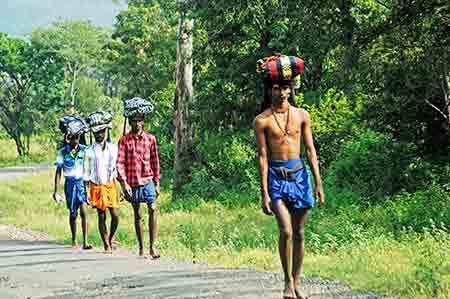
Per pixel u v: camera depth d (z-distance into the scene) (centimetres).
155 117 6116
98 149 1973
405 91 2947
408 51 2569
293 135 1085
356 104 3316
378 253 1700
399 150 3123
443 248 1680
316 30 2716
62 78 13312
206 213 3422
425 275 1255
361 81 2812
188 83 4297
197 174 4100
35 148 13138
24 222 3006
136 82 7775
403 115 3084
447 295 1105
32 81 12706
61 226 2764
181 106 4291
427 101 2883
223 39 4309
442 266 1399
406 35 2544
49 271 1514
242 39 4297
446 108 2830
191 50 4322
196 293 1174
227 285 1248
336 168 3375
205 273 1420
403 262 1530
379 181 3125
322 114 3656
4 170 8750
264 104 1105
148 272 1452
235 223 2842
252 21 4062
